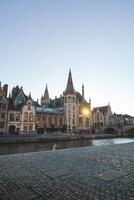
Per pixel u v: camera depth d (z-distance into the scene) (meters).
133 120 127.88
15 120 67.50
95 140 66.69
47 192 5.69
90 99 104.00
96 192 5.65
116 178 7.07
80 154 13.52
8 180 6.98
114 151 15.23
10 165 9.66
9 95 78.44
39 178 7.19
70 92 93.88
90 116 100.88
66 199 5.17
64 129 86.19
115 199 5.13
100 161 10.52
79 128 94.25
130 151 15.16
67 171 8.21
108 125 105.88
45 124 82.81
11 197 5.33
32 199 5.18
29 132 68.94
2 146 43.25
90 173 7.82
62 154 13.62
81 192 5.67
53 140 58.31
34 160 11.11
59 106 97.88
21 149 39.69
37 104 89.12
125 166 9.15
